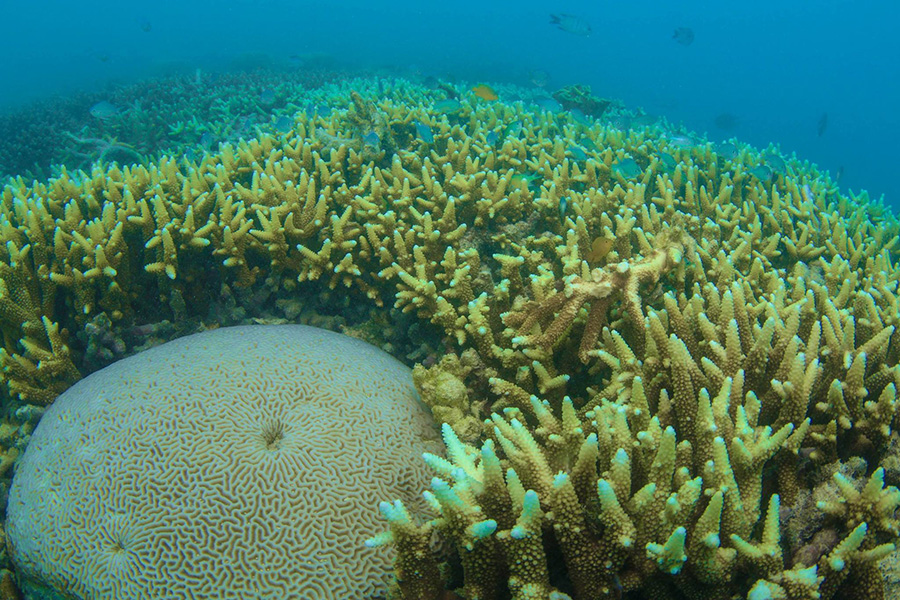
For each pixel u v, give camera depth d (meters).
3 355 0.83
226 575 0.57
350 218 0.95
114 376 0.79
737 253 0.87
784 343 0.62
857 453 0.57
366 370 0.81
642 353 0.71
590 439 0.45
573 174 1.04
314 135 1.13
